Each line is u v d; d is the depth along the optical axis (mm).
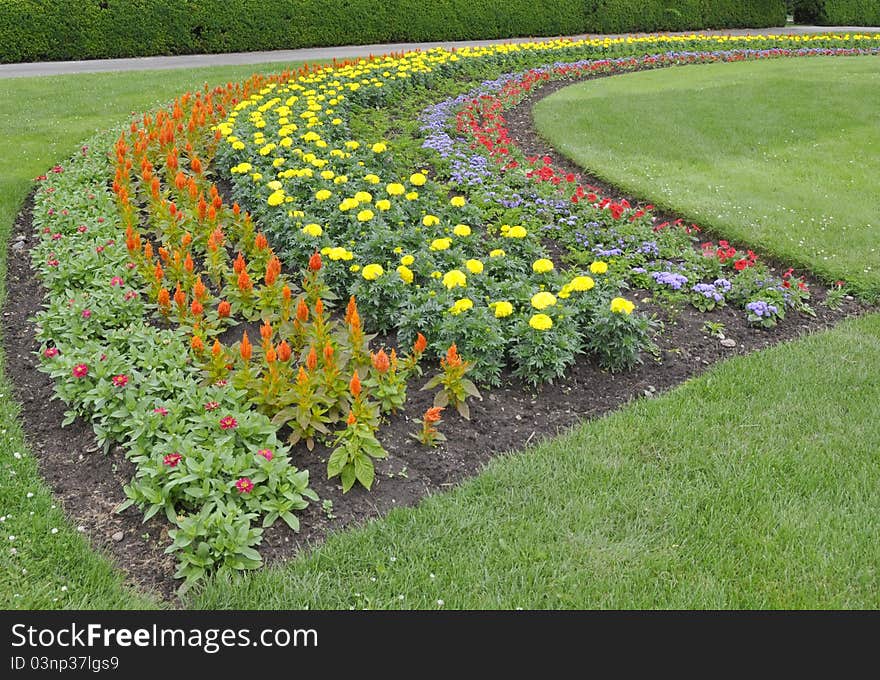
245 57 18422
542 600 3240
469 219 7016
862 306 6293
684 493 3852
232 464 3646
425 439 4207
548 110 12305
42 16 17141
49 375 4906
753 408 4605
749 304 5859
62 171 8297
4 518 3580
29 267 6594
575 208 7676
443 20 22219
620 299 4879
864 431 4355
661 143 10594
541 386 4891
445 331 4746
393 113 11453
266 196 6941
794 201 8414
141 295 5684
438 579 3322
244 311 5379
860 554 3467
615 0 25031
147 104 12188
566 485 3920
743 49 20062
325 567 3379
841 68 16000
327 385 4223
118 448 4141
